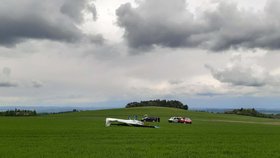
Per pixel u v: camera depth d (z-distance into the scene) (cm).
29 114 17562
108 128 6450
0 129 5941
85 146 3556
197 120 12788
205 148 3541
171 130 6197
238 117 17588
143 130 6012
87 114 16750
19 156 2933
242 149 3509
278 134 5631
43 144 3719
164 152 3197
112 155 2991
